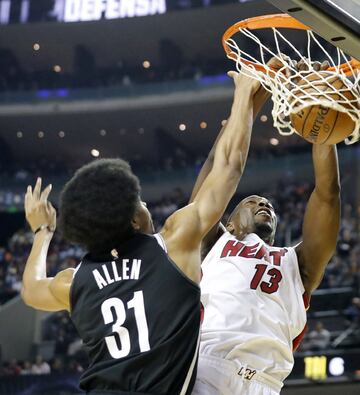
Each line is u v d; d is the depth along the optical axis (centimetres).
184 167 1934
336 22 201
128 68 1952
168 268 200
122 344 197
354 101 218
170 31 1872
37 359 1291
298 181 1667
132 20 1848
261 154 1739
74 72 1945
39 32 1895
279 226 1537
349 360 1035
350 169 1573
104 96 1881
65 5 1873
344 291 1280
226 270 268
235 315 255
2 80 1934
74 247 1570
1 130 1972
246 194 1694
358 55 216
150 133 1955
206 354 248
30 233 1680
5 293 1489
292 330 259
